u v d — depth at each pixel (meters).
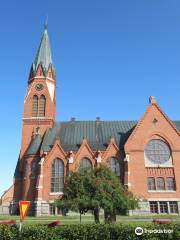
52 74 88.56
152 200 65.88
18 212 73.00
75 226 19.80
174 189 67.25
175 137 70.44
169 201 66.19
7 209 75.50
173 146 69.81
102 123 82.38
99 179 35.25
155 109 72.44
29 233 19.31
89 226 19.70
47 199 68.50
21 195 73.19
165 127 71.06
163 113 72.00
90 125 81.94
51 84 87.38
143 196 65.88
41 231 19.27
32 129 81.88
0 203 79.31
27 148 79.88
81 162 71.75
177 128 77.88
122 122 82.38
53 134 79.81
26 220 51.22
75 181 36.19
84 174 37.16
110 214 34.22
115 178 37.38
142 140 70.19
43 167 70.81
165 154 69.62
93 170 38.03
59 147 72.81
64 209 35.25
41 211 67.25
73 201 33.91
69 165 70.25
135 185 66.88
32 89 85.56
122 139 75.62
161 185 67.50
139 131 70.81
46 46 91.12
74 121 83.88
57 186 69.88
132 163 68.44
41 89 85.44
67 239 19.09
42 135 80.81
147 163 68.69
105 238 19.11
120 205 33.94
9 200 76.94
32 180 72.25
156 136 70.62
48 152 72.62
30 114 83.31
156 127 71.06
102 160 71.12
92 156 71.94
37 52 90.81
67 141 77.12
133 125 80.75
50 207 67.88
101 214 61.38
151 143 70.38
